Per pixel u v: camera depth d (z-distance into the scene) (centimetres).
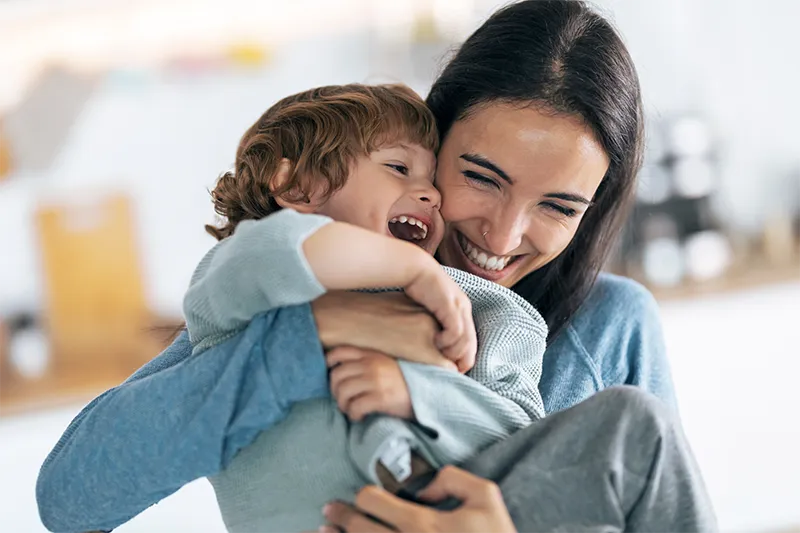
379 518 73
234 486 81
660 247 304
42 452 258
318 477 78
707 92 312
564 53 92
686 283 307
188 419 79
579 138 90
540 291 109
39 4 288
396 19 296
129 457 80
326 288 76
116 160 296
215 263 81
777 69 313
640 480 76
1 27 288
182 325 116
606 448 75
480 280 90
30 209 293
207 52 296
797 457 237
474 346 81
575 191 91
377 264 77
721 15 309
